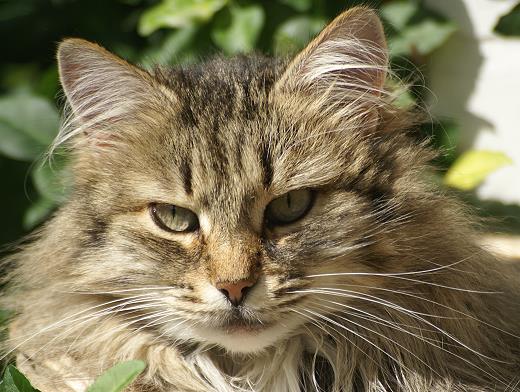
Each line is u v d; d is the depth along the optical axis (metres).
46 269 1.47
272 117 1.45
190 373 1.46
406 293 1.44
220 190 1.43
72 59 1.46
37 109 1.63
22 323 1.49
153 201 1.44
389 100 1.46
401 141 1.46
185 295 1.43
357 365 1.46
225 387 1.46
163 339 1.46
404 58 1.59
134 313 1.45
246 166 1.43
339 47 1.46
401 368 1.46
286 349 1.46
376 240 1.44
